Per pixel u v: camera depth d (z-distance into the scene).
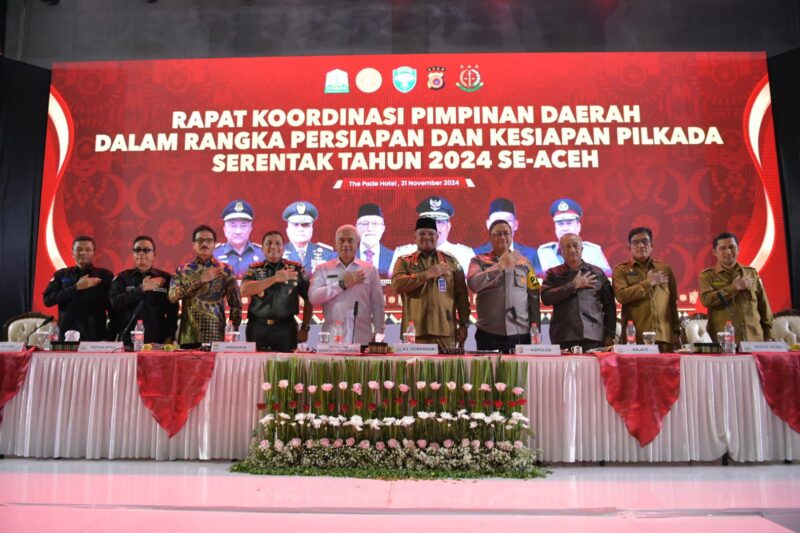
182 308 4.33
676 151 6.31
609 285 4.50
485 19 6.62
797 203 6.14
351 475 3.22
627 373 3.57
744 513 2.60
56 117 6.45
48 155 6.39
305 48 6.62
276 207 6.34
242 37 6.63
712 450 3.55
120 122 6.46
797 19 6.44
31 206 6.27
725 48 6.48
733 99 6.34
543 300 4.54
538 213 6.27
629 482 3.13
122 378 3.65
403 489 2.94
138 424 3.60
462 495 2.83
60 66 6.52
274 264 4.36
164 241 6.31
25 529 2.35
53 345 3.71
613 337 4.45
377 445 3.34
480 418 3.32
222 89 6.50
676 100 6.38
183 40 6.64
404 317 4.43
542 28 6.60
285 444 3.38
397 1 6.64
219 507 2.60
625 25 6.57
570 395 3.55
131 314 4.55
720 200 6.23
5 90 6.27
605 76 6.43
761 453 3.54
